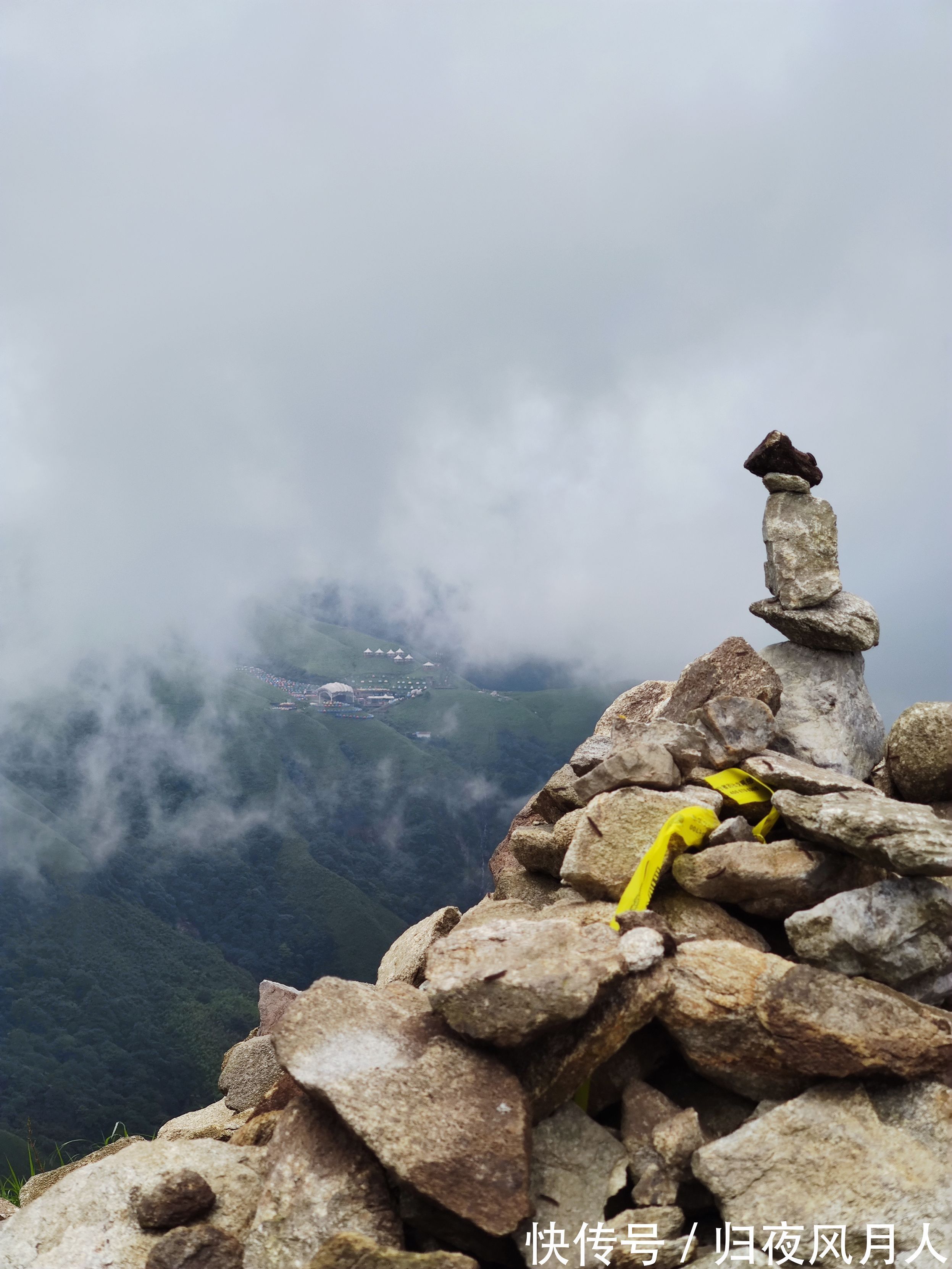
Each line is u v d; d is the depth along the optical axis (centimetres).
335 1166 122
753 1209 114
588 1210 117
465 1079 122
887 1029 121
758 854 144
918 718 170
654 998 126
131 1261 123
